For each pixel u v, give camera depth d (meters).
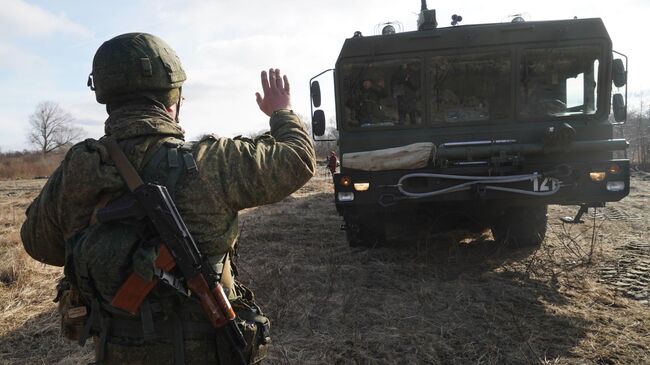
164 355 1.46
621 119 5.57
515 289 4.88
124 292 1.40
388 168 5.53
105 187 1.42
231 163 1.52
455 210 5.90
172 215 1.41
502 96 5.71
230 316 1.49
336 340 3.80
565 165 5.25
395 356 3.55
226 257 1.63
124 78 1.50
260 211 10.59
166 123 1.54
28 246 1.65
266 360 3.49
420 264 5.84
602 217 9.02
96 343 1.58
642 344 3.61
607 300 4.52
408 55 5.80
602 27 5.55
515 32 5.65
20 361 3.61
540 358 3.44
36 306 4.68
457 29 5.74
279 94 1.79
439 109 5.80
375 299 4.69
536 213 6.22
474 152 5.42
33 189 21.02
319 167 27.03
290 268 5.64
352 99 5.90
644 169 22.19
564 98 5.66
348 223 6.48
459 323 4.09
